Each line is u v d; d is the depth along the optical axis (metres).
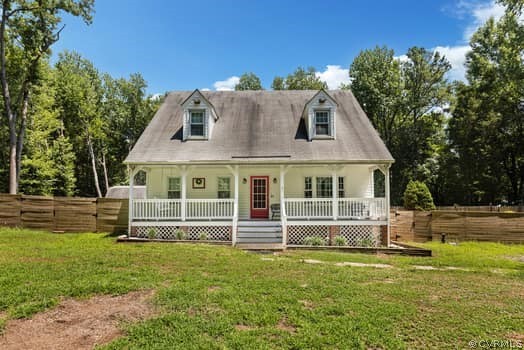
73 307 4.98
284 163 12.92
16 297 5.22
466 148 30.12
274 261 8.66
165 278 6.55
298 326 4.35
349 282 6.60
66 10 19.02
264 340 3.91
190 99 14.59
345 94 17.78
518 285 6.78
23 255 8.60
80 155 36.19
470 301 5.57
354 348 3.75
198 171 14.99
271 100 17.25
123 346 3.75
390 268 8.36
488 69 27.75
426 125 33.16
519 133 27.75
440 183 32.66
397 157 32.50
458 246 12.98
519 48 22.89
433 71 32.16
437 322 4.57
